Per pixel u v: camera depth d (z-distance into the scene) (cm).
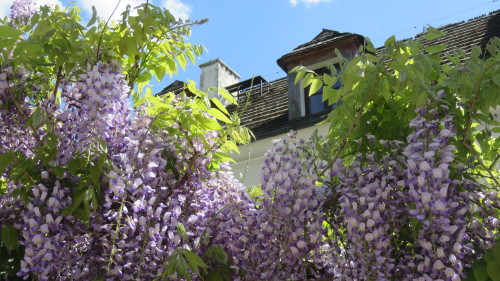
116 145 241
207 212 258
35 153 241
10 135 251
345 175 234
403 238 219
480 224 207
